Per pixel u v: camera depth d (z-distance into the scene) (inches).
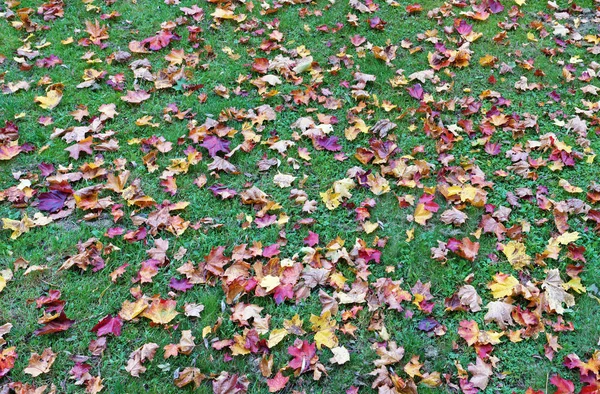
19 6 217.3
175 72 188.1
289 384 113.3
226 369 115.3
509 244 137.6
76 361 114.7
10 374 112.7
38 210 145.7
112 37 205.5
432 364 116.7
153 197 150.6
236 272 131.0
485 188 156.2
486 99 185.8
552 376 114.7
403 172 156.3
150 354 115.6
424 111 177.8
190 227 143.1
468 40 208.8
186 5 221.8
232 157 162.9
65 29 208.2
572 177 159.9
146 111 177.3
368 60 200.2
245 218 145.8
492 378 114.6
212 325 123.0
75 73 189.8
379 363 114.9
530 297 125.2
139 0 224.4
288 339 120.3
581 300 128.6
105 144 162.4
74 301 126.3
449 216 145.2
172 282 128.8
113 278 129.4
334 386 113.3
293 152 165.6
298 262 132.7
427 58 201.5
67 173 154.6
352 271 132.9
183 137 166.4
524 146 169.3
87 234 140.4
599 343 119.5
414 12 224.5
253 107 180.5
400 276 133.7
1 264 132.5
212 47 203.6
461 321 123.2
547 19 222.7
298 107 181.0
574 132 173.8
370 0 228.7
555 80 194.7
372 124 175.3
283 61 194.5
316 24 216.5
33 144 163.9
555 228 145.4
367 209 149.6
